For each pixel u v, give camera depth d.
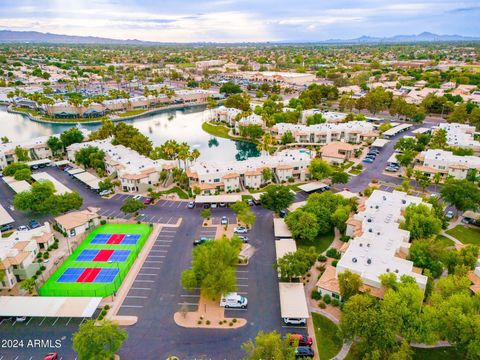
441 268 90.69
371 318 68.00
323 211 116.62
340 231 118.44
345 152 186.25
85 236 117.50
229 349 74.69
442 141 181.75
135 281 96.06
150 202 142.12
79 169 176.12
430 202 121.25
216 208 137.50
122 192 153.50
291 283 89.88
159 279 96.69
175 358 72.50
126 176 151.62
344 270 85.00
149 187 155.62
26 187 149.12
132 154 177.00
